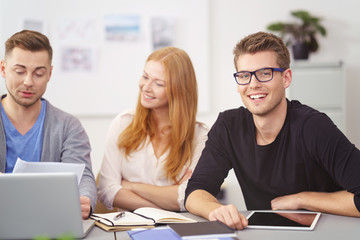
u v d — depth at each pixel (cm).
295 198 164
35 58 177
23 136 194
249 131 182
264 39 165
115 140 217
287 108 175
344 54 428
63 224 131
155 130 218
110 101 414
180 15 416
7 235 130
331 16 426
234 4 422
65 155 195
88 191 174
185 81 212
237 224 137
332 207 154
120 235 136
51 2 405
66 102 411
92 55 411
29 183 128
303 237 128
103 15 411
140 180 214
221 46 422
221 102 424
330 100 383
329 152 160
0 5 400
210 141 189
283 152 173
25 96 180
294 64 383
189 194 171
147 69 210
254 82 163
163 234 129
